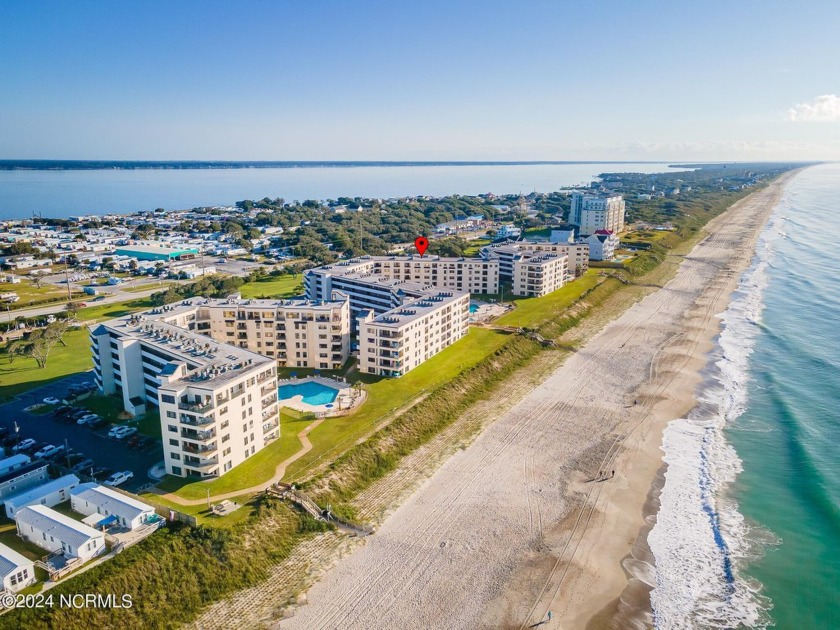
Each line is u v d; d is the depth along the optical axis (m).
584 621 75.25
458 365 153.25
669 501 100.75
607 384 150.12
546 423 128.88
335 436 114.50
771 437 121.75
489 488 103.88
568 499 101.19
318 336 150.00
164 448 100.31
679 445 119.44
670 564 85.81
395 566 84.00
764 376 152.75
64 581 73.38
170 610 73.62
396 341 141.88
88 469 102.19
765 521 95.06
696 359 166.50
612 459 114.25
